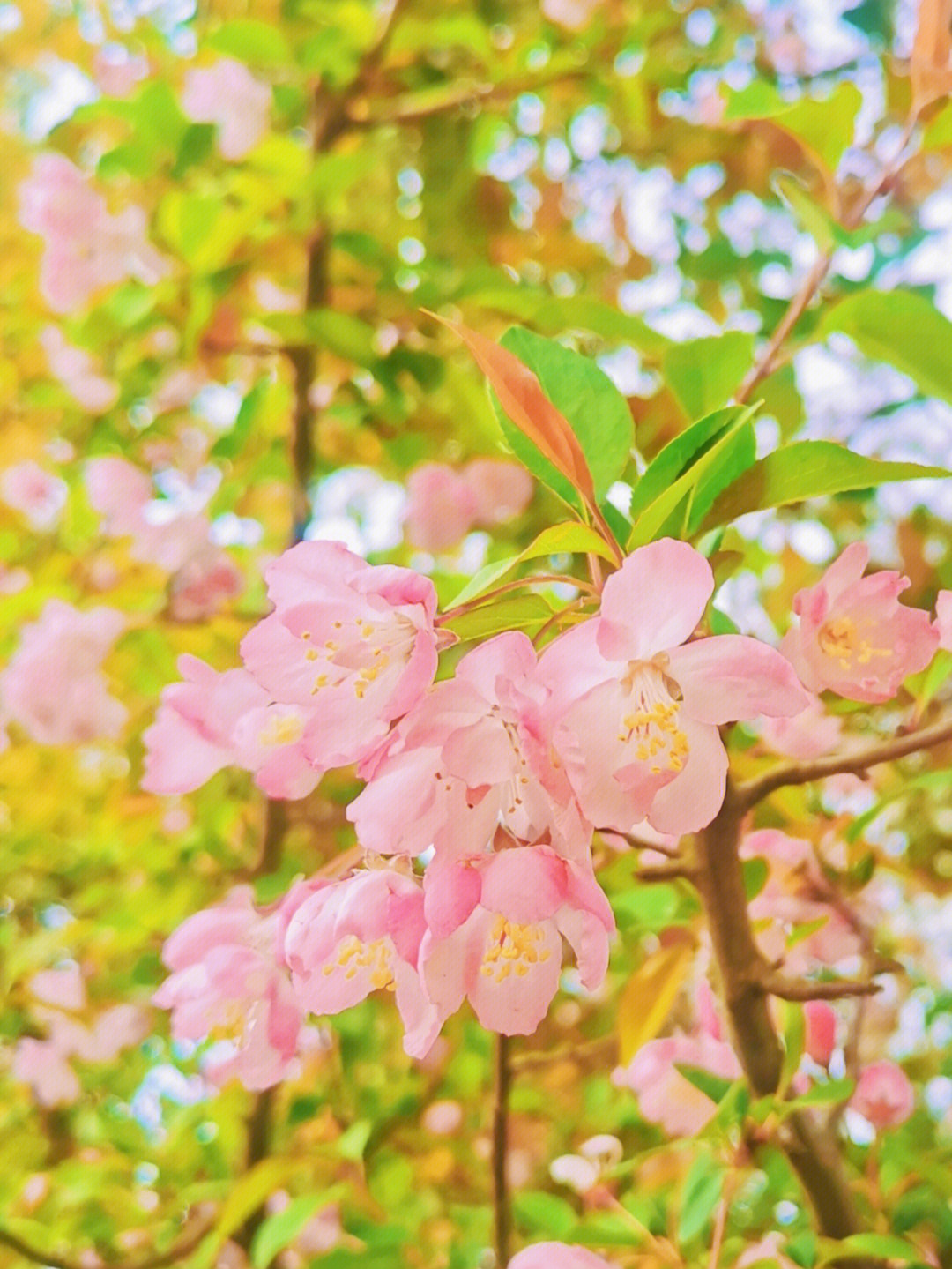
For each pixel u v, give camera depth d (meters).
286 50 0.68
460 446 0.74
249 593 0.73
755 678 0.30
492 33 0.79
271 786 0.32
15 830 0.83
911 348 0.37
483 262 0.79
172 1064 0.69
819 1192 0.39
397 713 0.29
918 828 0.68
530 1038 0.72
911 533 0.64
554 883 0.29
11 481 0.82
